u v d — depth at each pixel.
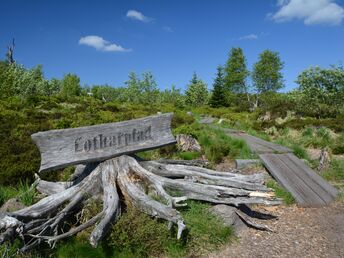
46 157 5.03
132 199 5.17
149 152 9.15
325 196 7.39
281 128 17.73
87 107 22.75
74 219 5.12
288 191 7.49
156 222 4.81
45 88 37.47
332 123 17.23
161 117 6.29
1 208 5.43
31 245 4.23
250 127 18.66
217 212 5.45
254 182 6.21
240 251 4.87
